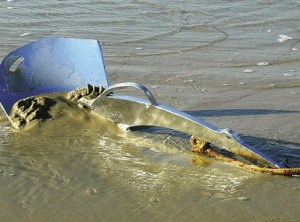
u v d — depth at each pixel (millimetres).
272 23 9508
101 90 3416
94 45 3732
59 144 2852
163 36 7824
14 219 1874
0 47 6207
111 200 2092
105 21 8805
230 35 8227
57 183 2260
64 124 3176
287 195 2191
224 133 2457
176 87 4766
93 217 1919
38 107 3295
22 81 3740
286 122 3539
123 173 2430
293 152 2836
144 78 5086
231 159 2621
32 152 2686
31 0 10562
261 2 12188
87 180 2316
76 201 2066
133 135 3102
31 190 2162
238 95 4512
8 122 3266
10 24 7984
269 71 5699
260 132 3256
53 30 7719
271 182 2350
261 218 1948
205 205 2070
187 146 2920
